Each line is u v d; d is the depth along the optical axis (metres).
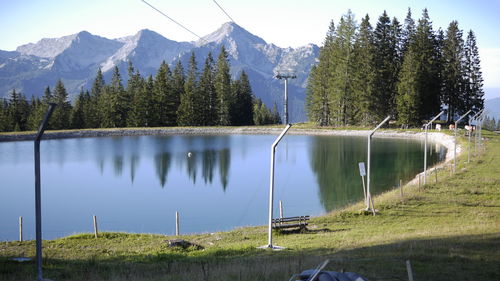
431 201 28.19
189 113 122.62
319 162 59.56
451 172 39.09
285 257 15.16
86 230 29.09
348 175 48.16
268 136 106.81
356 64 101.81
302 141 91.06
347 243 18.05
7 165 63.44
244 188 42.62
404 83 93.06
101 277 13.01
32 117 126.00
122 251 18.97
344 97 105.62
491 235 17.17
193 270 13.28
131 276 12.80
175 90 127.75
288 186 42.81
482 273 11.41
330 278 6.43
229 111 129.88
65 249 19.48
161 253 18.06
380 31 101.94
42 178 51.66
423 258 13.27
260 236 21.83
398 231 20.78
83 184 47.00
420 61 94.31
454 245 15.32
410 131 94.81
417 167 51.31
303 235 21.39
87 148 83.62
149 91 124.25
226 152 74.12
